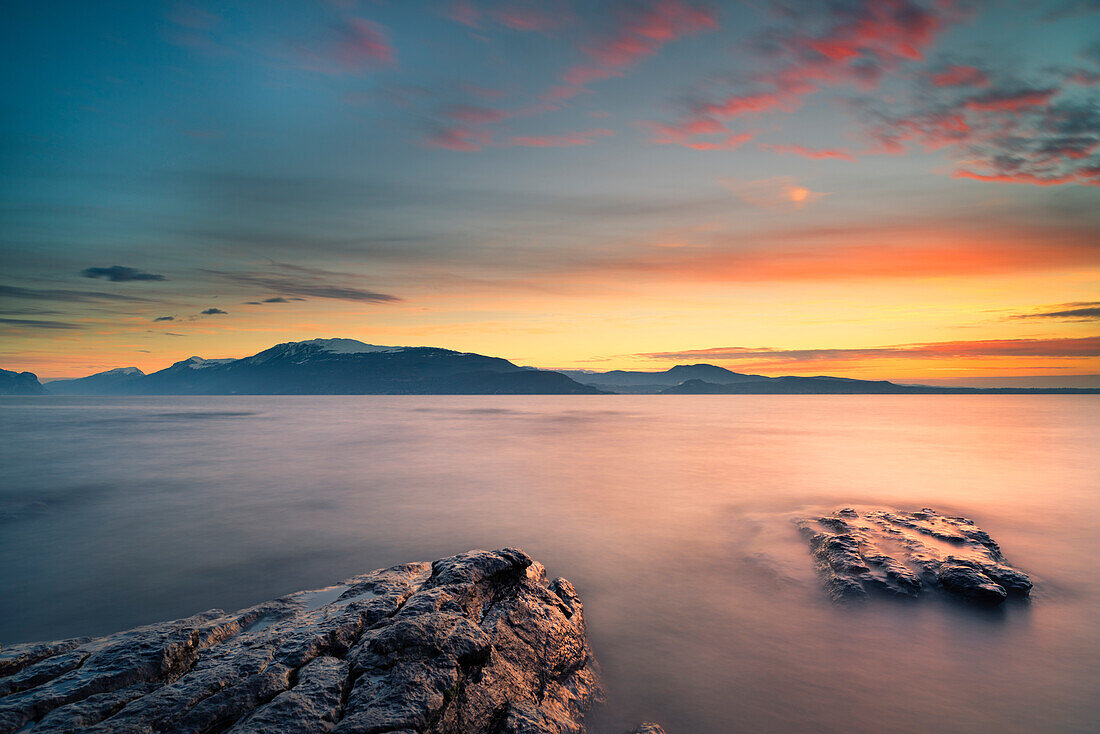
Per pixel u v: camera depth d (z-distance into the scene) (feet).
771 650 38.70
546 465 127.54
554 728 24.59
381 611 31.50
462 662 25.16
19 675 24.67
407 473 116.16
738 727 30.37
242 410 472.03
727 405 648.38
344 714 21.34
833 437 196.03
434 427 261.85
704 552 60.70
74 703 21.76
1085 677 34.65
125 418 328.70
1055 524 67.31
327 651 27.27
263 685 23.21
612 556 59.88
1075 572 51.03
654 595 49.01
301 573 56.03
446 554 61.67
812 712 31.65
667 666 36.81
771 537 61.36
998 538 61.77
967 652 37.58
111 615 46.44
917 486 92.63
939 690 33.58
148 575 55.42
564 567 56.59
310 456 145.79
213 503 87.04
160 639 27.02
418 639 25.32
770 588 49.29
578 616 38.52
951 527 56.65
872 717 31.12
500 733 23.48
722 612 45.06
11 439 189.57
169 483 104.32
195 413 407.23
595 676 34.45
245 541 66.59
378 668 23.94
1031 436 193.47
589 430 240.12
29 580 53.83
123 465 127.54
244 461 135.13
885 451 147.23
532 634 31.60
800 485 95.96
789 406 598.34
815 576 49.80
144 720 20.62
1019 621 41.16
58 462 131.75
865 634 40.29
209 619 33.86
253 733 19.52
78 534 69.82
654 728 28.76
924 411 442.50
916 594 44.27
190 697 22.18
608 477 109.29
